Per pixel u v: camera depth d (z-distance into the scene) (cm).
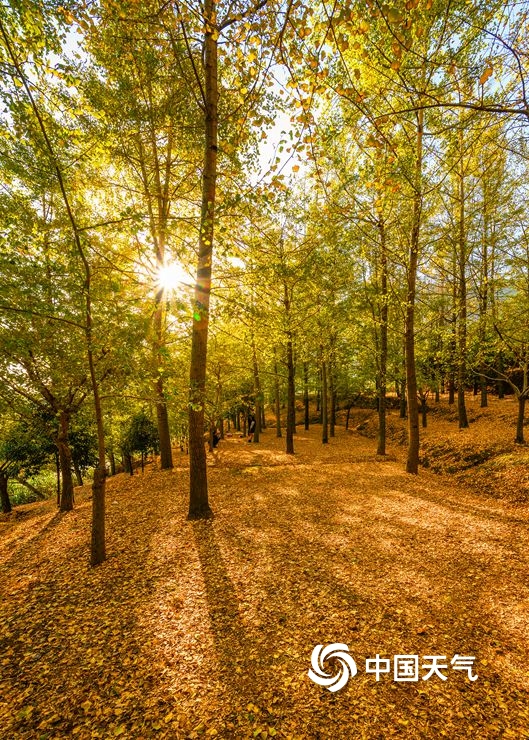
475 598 505
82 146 702
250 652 419
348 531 735
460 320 1362
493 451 1244
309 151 455
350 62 732
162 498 991
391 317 1557
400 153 984
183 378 1239
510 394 2378
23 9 429
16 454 1451
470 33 655
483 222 1493
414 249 1108
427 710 339
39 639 470
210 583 560
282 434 2664
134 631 465
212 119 736
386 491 1012
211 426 1941
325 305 1568
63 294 605
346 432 2653
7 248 557
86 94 816
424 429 1944
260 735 319
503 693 353
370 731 320
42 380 843
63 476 1086
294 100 397
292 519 805
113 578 597
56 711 359
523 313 1124
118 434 1720
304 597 515
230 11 399
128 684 384
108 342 593
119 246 920
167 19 538
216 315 799
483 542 677
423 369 1931
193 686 375
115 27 665
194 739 319
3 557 768
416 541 685
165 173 1183
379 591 526
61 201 898
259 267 984
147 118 917
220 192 628
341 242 1259
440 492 1004
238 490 1053
